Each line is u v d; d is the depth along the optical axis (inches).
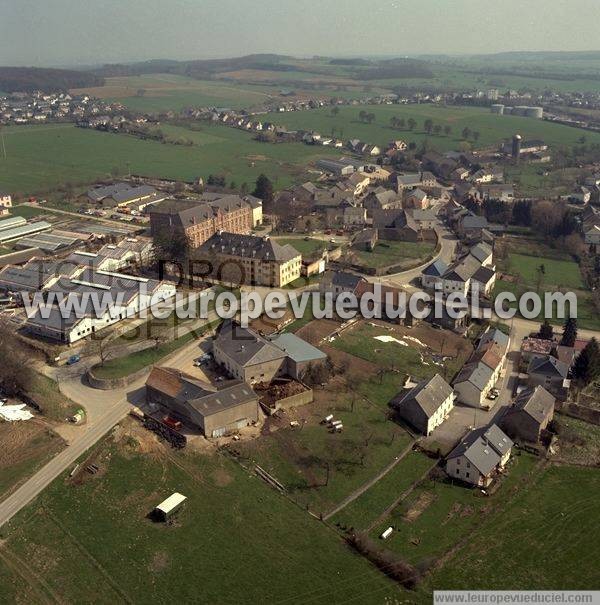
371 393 6968.5
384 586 4571.9
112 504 5290.4
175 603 4414.4
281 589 4534.9
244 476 5629.9
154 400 6643.7
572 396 7298.2
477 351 7869.1
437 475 5797.2
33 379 6855.3
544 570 4781.0
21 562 4731.8
